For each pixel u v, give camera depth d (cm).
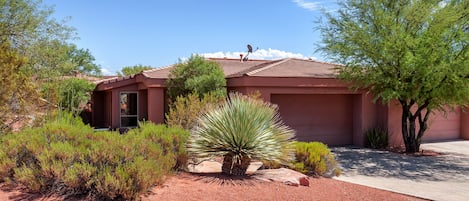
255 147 844
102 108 2611
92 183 617
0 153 683
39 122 928
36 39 1681
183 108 1340
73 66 2008
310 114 1770
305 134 1756
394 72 1461
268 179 823
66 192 626
